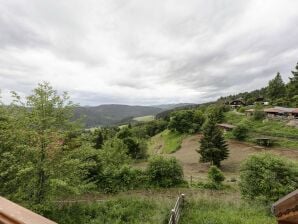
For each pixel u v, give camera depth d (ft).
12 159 45.01
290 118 226.79
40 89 46.55
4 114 49.44
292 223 12.57
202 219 44.73
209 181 95.81
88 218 48.55
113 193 79.87
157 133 346.74
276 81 350.64
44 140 44.42
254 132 217.15
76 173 48.78
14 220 4.22
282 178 60.03
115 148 118.52
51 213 48.57
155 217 45.68
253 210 49.55
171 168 91.56
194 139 246.88
